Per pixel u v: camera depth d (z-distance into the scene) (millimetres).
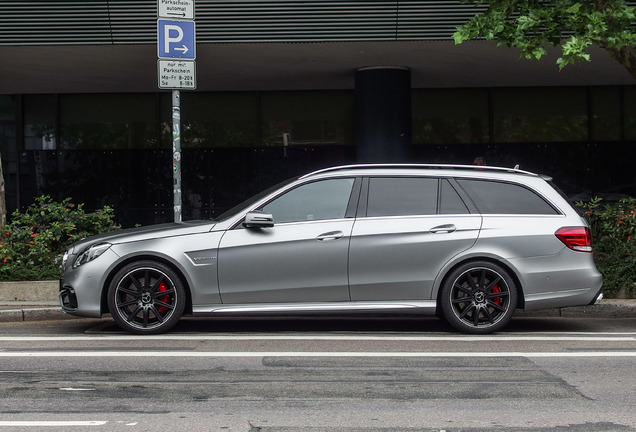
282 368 6887
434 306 8656
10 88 17469
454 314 8633
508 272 8711
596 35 9836
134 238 8617
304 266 8555
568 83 17703
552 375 6633
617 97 18047
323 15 13266
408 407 5621
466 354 7523
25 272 11031
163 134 18109
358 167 8930
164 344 8039
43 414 5406
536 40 10500
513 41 10617
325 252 8555
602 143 18031
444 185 8852
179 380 6430
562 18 10500
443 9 13164
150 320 8703
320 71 16062
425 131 18000
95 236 9094
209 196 18031
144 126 18125
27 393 5984
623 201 12242
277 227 8617
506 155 17969
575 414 5441
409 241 8594
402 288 8609
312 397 5898
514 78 17000
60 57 14570
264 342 8180
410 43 13859
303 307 8562
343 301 8609
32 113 18125
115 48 13984
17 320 9906
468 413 5457
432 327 9297
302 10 13203
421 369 6859
